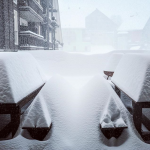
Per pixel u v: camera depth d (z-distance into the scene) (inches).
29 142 116.3
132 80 138.2
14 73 125.8
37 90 165.8
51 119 131.0
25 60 166.6
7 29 414.3
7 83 114.1
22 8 514.0
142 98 117.0
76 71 414.6
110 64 322.0
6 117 171.6
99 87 153.5
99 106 136.4
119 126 120.0
